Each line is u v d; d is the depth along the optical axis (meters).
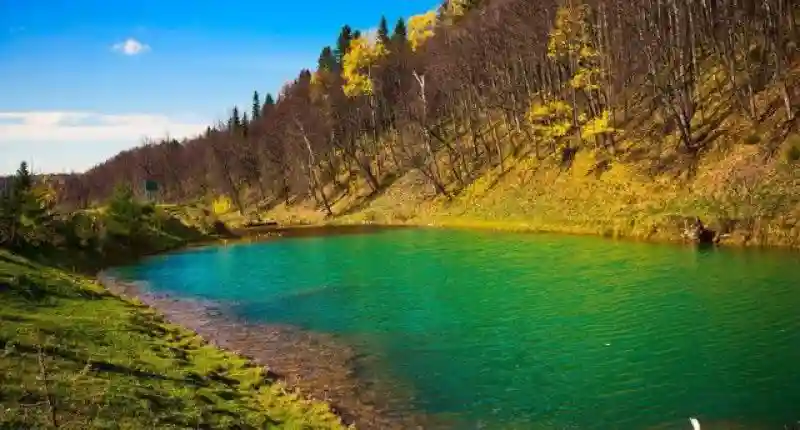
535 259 45.66
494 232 65.44
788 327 25.20
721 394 19.22
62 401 15.12
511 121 89.19
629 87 74.44
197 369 21.56
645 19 73.75
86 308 28.81
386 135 117.06
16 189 48.28
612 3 74.94
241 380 21.38
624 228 54.00
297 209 116.81
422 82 98.56
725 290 31.69
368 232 75.81
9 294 27.06
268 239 74.94
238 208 136.88
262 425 16.98
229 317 33.28
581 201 64.50
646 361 22.50
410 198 92.19
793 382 19.78
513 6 90.75
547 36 81.75
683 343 24.19
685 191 54.03
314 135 124.69
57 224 56.84
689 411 18.17
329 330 29.38
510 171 80.25
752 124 53.72
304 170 122.88
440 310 32.00
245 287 42.34
